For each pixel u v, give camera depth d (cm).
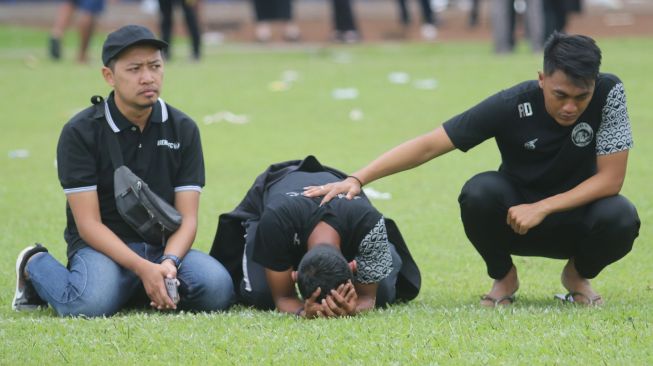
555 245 1670
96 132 1658
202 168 1719
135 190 1630
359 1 8319
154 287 1602
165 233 1670
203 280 1645
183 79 4556
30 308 1700
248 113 3906
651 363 1313
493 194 1623
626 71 4484
